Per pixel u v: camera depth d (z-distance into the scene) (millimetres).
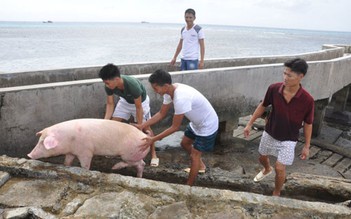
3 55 20797
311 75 7117
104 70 3482
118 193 3113
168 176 4445
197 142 3807
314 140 7613
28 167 3332
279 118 3516
